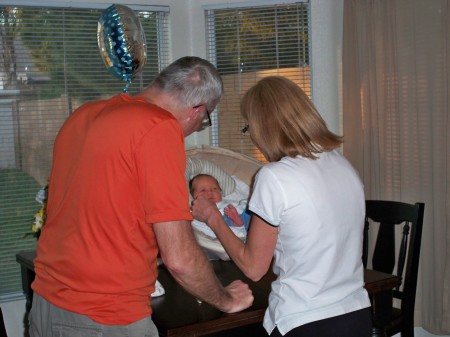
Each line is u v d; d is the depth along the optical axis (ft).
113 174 4.49
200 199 5.46
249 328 5.81
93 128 4.67
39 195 8.48
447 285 9.92
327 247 4.70
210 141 12.28
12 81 10.56
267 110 4.85
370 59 10.76
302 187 4.66
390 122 10.68
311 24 11.66
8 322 10.54
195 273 4.70
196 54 12.02
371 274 6.74
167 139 4.50
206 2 11.89
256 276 4.95
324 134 4.88
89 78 11.11
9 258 10.66
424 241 10.31
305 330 4.68
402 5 10.28
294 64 11.84
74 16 10.91
